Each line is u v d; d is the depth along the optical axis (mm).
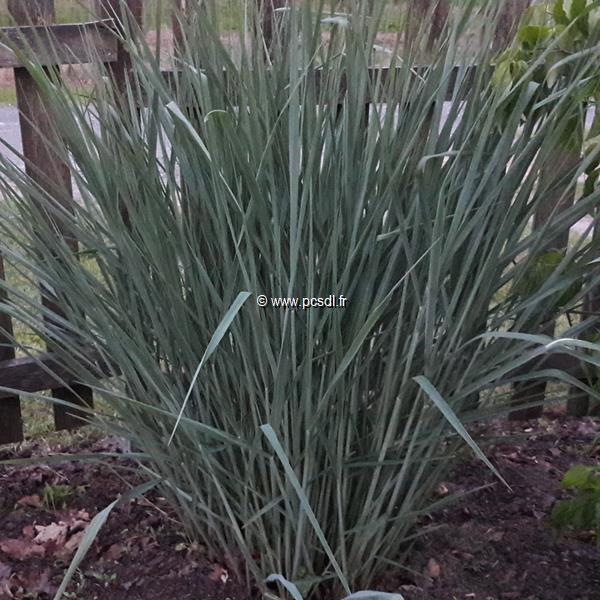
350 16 1253
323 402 1230
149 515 1847
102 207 1344
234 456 1446
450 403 1330
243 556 1587
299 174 1223
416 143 1334
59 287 1425
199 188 1321
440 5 1527
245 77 1271
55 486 1975
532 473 2088
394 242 1332
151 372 1417
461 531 1790
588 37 1338
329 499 1468
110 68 1752
